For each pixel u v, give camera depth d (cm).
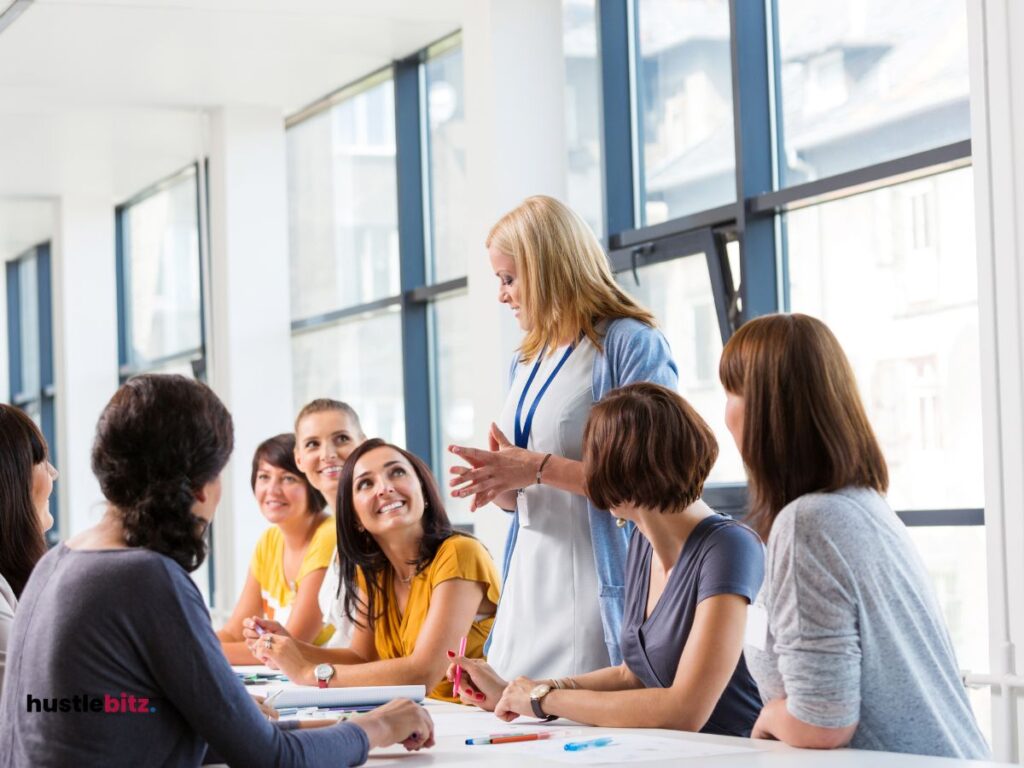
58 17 539
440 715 250
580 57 518
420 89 631
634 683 247
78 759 166
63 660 167
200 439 175
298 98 680
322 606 391
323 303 715
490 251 302
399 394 652
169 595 169
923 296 385
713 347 462
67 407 912
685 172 478
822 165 420
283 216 694
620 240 500
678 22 479
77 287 913
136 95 661
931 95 379
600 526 280
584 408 287
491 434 289
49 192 896
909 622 185
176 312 859
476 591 311
